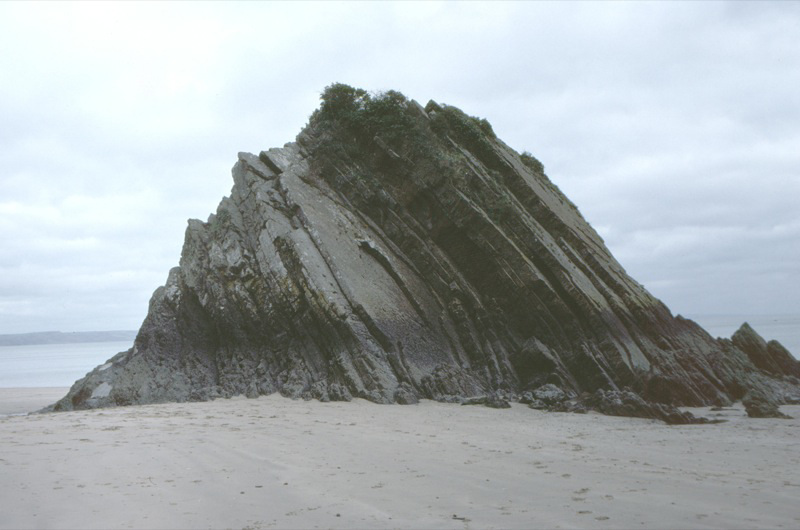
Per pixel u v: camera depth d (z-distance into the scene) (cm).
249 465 1427
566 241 3497
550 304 3033
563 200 4447
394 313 3017
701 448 1638
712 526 924
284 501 1113
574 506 1051
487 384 2889
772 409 2275
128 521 998
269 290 3136
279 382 2922
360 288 3027
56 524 988
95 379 3219
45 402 4038
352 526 965
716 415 2323
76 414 2445
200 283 3350
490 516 1004
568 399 2617
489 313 3148
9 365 12725
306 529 954
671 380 2631
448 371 2833
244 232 3428
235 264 3253
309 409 2464
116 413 2433
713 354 3089
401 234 3394
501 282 3150
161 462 1459
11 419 2306
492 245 3183
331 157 3641
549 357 2872
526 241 3203
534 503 1077
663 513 997
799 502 1052
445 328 3102
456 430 1980
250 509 1065
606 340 2914
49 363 13525
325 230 3253
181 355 3253
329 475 1320
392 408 2491
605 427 2048
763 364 3412
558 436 1862
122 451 1600
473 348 3055
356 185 3547
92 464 1436
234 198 3616
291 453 1575
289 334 3073
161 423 2125
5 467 1403
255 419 2209
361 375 2748
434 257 3284
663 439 1795
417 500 1112
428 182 3359
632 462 1447
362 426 2053
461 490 1181
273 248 3209
